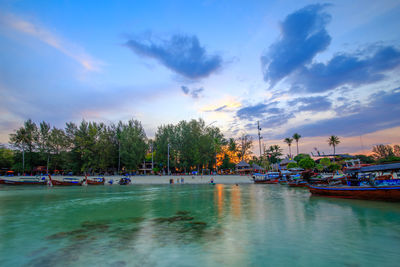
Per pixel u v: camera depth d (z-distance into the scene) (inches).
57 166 2925.7
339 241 405.4
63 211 756.6
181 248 372.2
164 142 2967.5
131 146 2714.1
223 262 315.3
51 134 2755.9
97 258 333.7
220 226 523.5
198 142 2881.4
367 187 856.9
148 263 313.3
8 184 2108.8
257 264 308.0
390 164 848.3
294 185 1716.3
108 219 620.4
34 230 508.4
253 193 1299.2
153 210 757.9
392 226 510.0
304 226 516.1
